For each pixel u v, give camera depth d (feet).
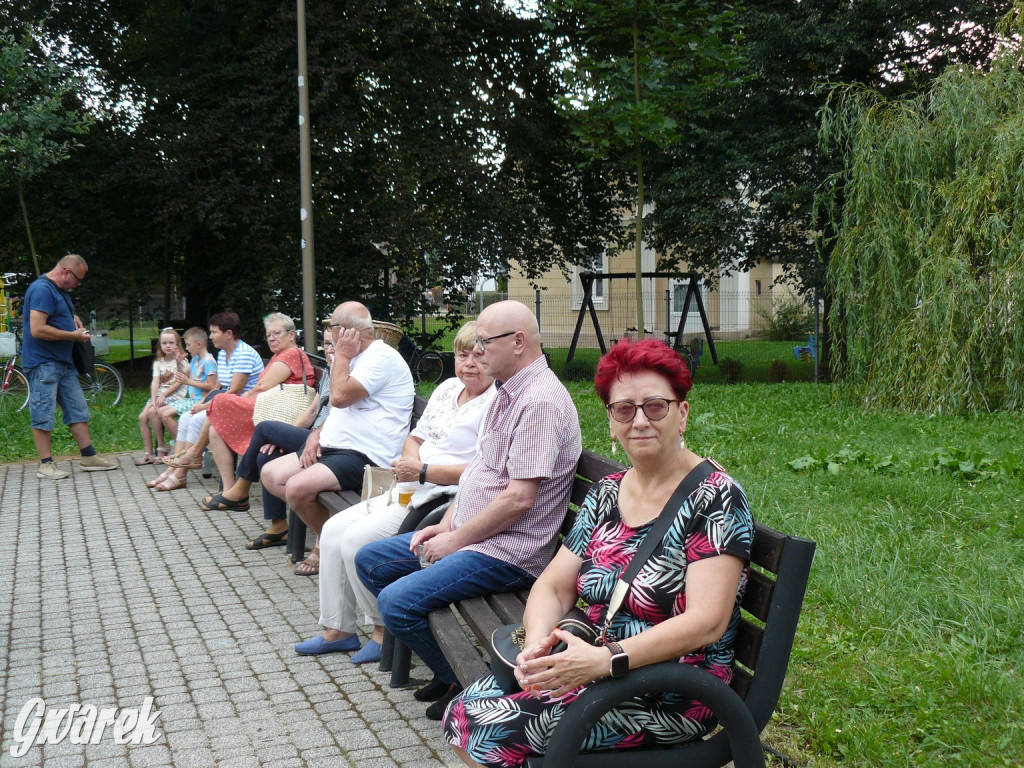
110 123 61.21
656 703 8.02
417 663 14.43
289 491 17.97
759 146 65.26
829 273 41.34
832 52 62.03
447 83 62.64
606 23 53.67
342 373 17.92
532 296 107.55
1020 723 10.81
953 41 63.21
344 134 59.98
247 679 13.84
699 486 8.12
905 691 11.81
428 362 66.90
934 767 10.14
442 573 11.67
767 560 7.97
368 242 62.39
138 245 65.72
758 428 34.04
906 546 17.83
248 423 24.61
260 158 58.70
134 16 63.72
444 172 61.52
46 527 23.50
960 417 35.29
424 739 11.81
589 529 9.00
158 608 17.16
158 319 76.43
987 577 15.90
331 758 11.31
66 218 60.39
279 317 23.16
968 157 37.22
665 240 75.66
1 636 15.78
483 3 63.77
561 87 69.41
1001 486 22.89
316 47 58.59
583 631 8.07
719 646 8.18
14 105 51.16
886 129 39.58
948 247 36.91
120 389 48.55
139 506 25.68
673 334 76.33
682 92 53.36
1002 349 35.99
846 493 22.68
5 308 68.23
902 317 38.27
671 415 8.29
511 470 11.59
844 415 37.42
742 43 63.46
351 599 14.80
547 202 77.05
